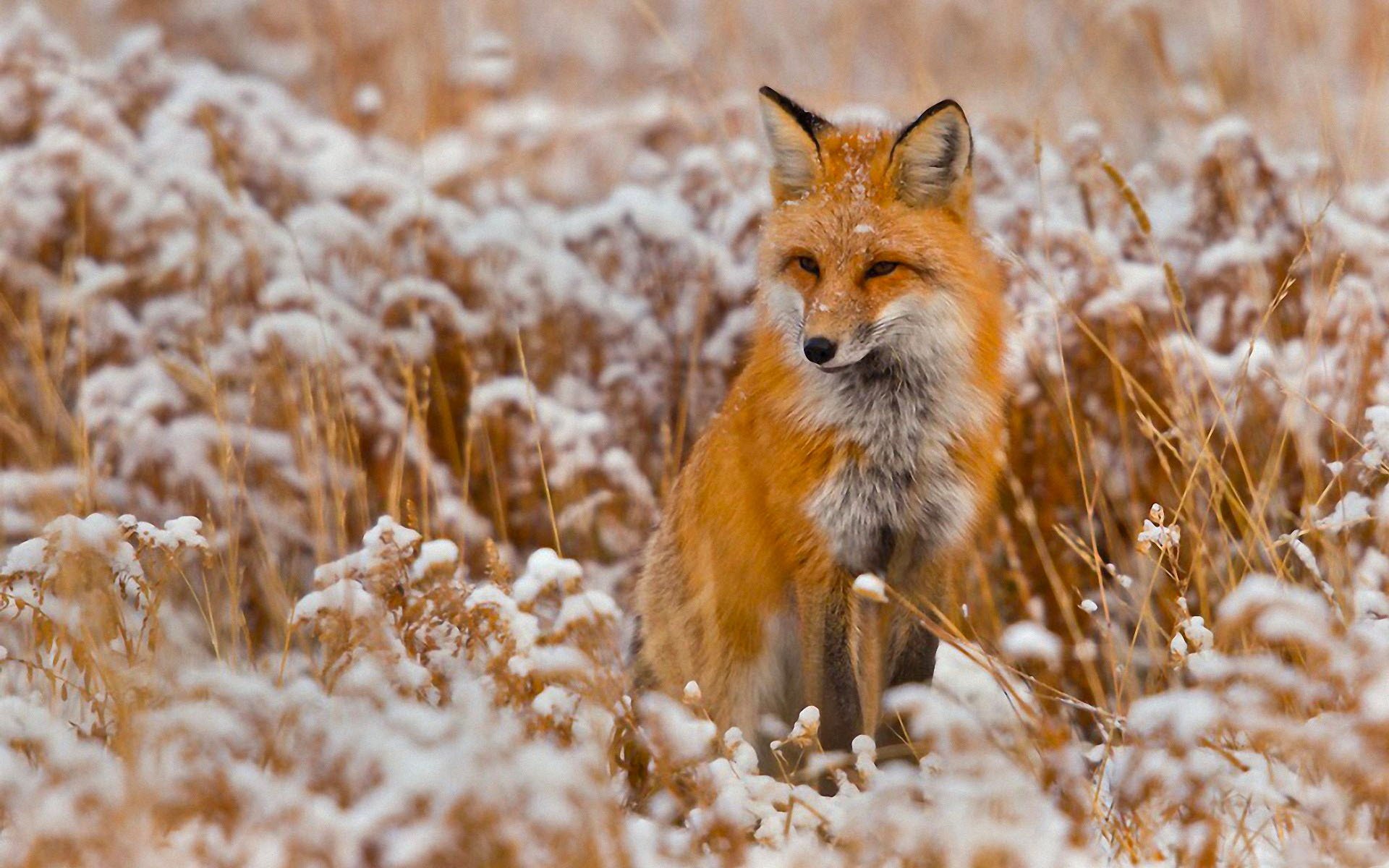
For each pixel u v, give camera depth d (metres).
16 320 11.33
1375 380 10.43
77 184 11.98
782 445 8.27
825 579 8.27
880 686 8.43
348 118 18.23
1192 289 11.61
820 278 8.27
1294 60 17.14
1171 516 9.76
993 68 18.59
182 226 12.03
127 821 5.32
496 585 7.31
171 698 6.25
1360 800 5.75
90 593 7.14
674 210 13.06
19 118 13.12
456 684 6.51
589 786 5.70
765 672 8.66
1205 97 16.27
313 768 5.91
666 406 11.84
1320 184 12.34
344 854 5.21
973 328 8.44
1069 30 19.45
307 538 10.41
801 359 8.30
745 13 20.56
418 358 11.48
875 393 8.35
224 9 20.61
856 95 18.52
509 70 18.22
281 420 10.85
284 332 10.95
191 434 10.51
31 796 5.69
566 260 12.44
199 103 13.54
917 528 8.49
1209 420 10.43
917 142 8.39
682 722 6.47
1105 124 16.59
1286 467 10.20
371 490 10.83
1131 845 6.25
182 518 7.71
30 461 10.69
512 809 5.27
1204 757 6.03
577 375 11.99
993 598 10.29
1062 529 9.41
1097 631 10.07
